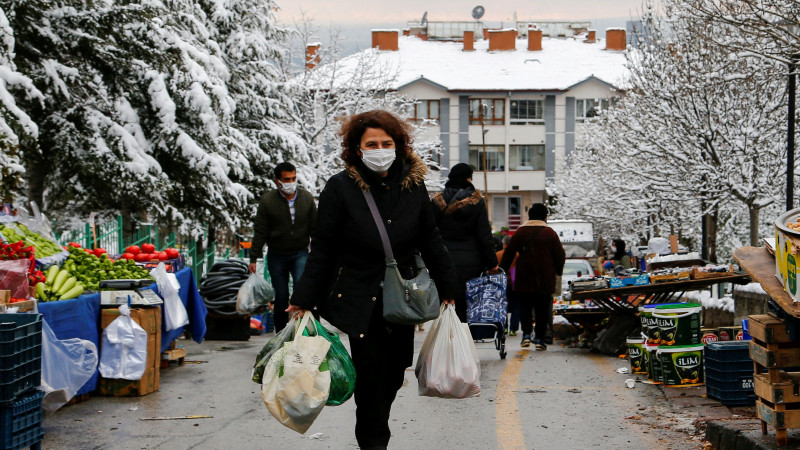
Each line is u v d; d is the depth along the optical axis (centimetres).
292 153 2556
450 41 7738
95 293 830
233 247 2502
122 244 1473
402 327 540
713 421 641
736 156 2309
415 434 691
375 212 520
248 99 2480
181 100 1959
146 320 846
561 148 7050
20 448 566
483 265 1046
